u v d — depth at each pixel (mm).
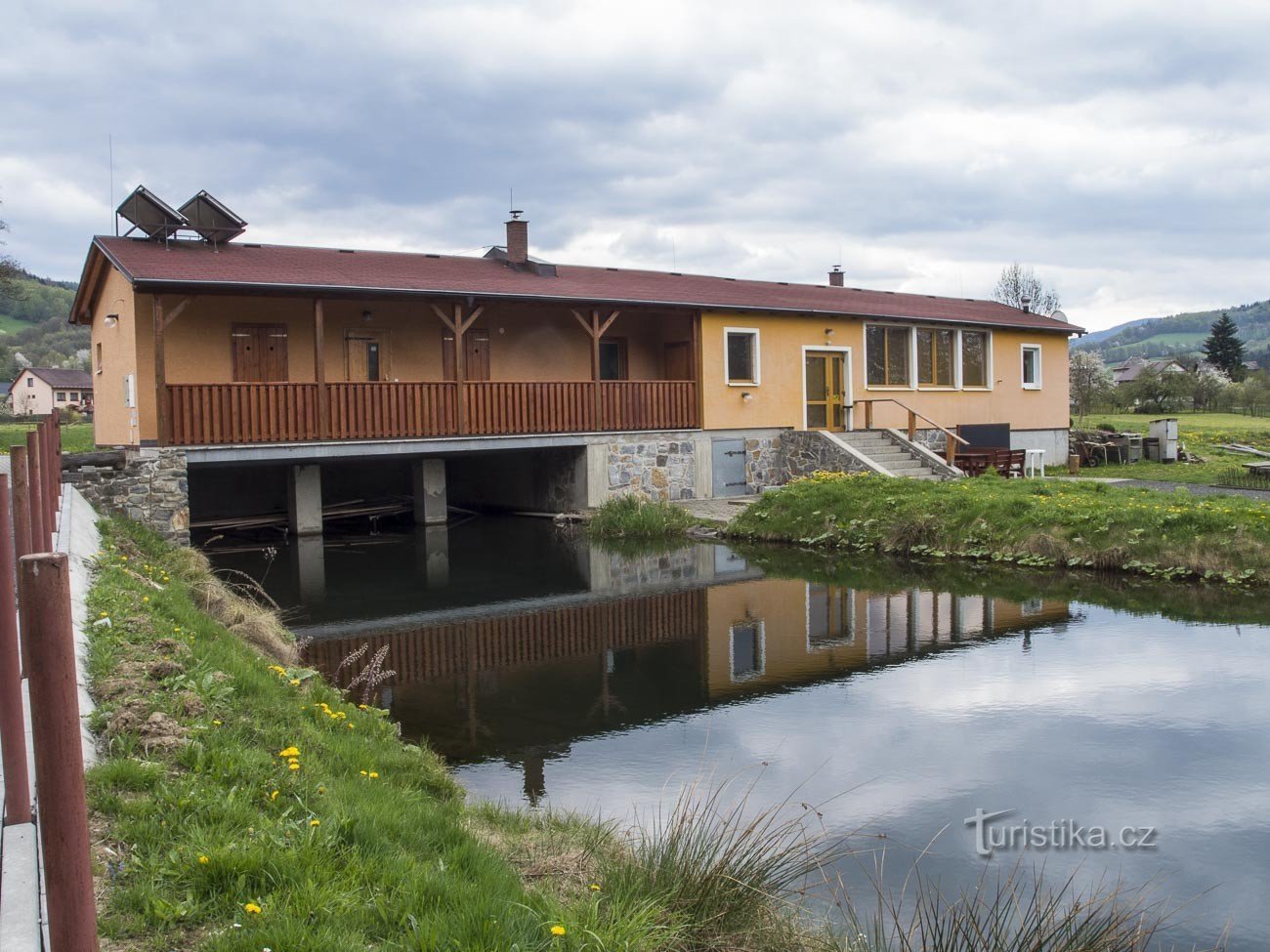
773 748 6402
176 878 3291
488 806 5172
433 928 3156
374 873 3545
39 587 2527
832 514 15633
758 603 11211
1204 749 6184
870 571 13172
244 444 14906
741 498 20188
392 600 11750
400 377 19109
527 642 9594
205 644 6340
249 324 17406
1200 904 4332
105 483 13984
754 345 21047
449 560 14734
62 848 2551
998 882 4555
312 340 18109
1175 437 25812
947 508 14719
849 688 7734
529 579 13062
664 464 19750
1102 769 5887
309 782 4301
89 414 57656
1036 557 13078
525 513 20656
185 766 4242
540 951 3256
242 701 5371
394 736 6148
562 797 5605
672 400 19891
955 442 21391
